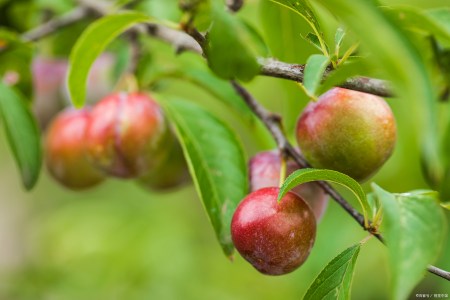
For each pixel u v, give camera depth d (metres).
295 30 0.62
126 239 1.04
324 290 0.51
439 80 0.59
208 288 1.01
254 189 0.57
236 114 0.68
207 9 0.53
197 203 1.23
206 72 0.68
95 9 0.75
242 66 0.52
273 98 0.95
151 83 0.69
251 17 0.76
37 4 0.77
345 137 0.54
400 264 0.45
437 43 0.57
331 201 0.84
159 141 0.63
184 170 0.67
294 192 0.55
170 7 0.74
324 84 0.49
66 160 0.68
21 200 1.45
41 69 0.78
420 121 0.40
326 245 0.84
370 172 0.55
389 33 0.41
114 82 0.77
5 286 1.03
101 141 0.62
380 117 0.54
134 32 0.70
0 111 0.66
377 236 0.52
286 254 0.53
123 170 0.63
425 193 0.50
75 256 1.03
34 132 0.67
